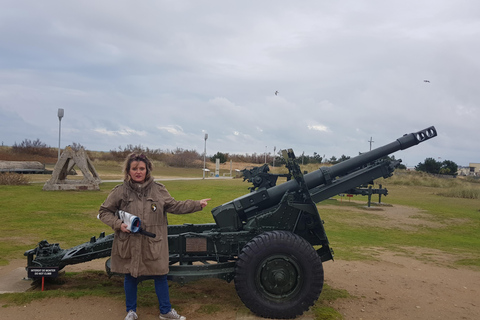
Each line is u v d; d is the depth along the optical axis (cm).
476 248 891
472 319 408
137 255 346
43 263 442
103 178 2627
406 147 475
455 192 2339
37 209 1131
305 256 381
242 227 448
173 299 430
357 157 470
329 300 450
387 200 2006
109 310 388
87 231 848
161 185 372
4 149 4931
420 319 404
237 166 6438
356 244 877
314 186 460
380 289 507
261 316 379
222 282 504
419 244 920
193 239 421
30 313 376
